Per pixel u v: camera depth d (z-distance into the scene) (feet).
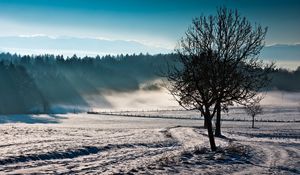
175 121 308.60
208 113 79.41
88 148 81.87
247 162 68.69
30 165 55.88
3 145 78.02
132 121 299.99
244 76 76.48
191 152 76.74
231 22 74.43
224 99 77.92
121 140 111.04
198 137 144.36
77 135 127.44
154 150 90.43
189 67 74.69
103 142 97.96
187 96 78.43
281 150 96.48
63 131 147.13
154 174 50.67
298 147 112.06
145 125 254.47
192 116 387.96
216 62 74.02
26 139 96.32
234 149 81.51
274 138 178.60
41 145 80.64
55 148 75.97
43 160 62.95
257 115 403.95
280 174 57.52
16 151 67.87
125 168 55.57
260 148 98.02
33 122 281.95
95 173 50.39
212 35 74.69
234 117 373.40
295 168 64.69
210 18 75.00
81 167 56.03
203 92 76.48
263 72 77.10
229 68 73.87
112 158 70.49
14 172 48.70
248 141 136.56
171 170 54.49
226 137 157.99
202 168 58.18
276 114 423.23
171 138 137.69
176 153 78.02
